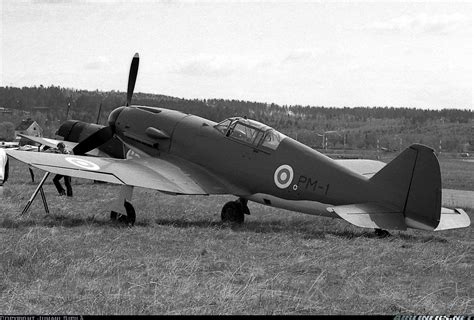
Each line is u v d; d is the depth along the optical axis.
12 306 5.93
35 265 7.41
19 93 148.88
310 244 9.62
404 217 10.15
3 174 14.80
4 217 11.41
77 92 150.50
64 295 6.29
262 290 6.69
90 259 7.86
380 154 88.50
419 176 10.01
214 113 116.75
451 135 151.12
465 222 10.52
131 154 14.63
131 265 7.69
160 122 13.59
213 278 7.18
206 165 12.41
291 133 156.50
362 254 8.89
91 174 11.02
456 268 8.25
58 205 13.74
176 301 6.21
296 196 11.19
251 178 11.69
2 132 113.75
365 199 10.48
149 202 15.57
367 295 6.77
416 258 8.72
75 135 21.28
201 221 12.15
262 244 9.59
